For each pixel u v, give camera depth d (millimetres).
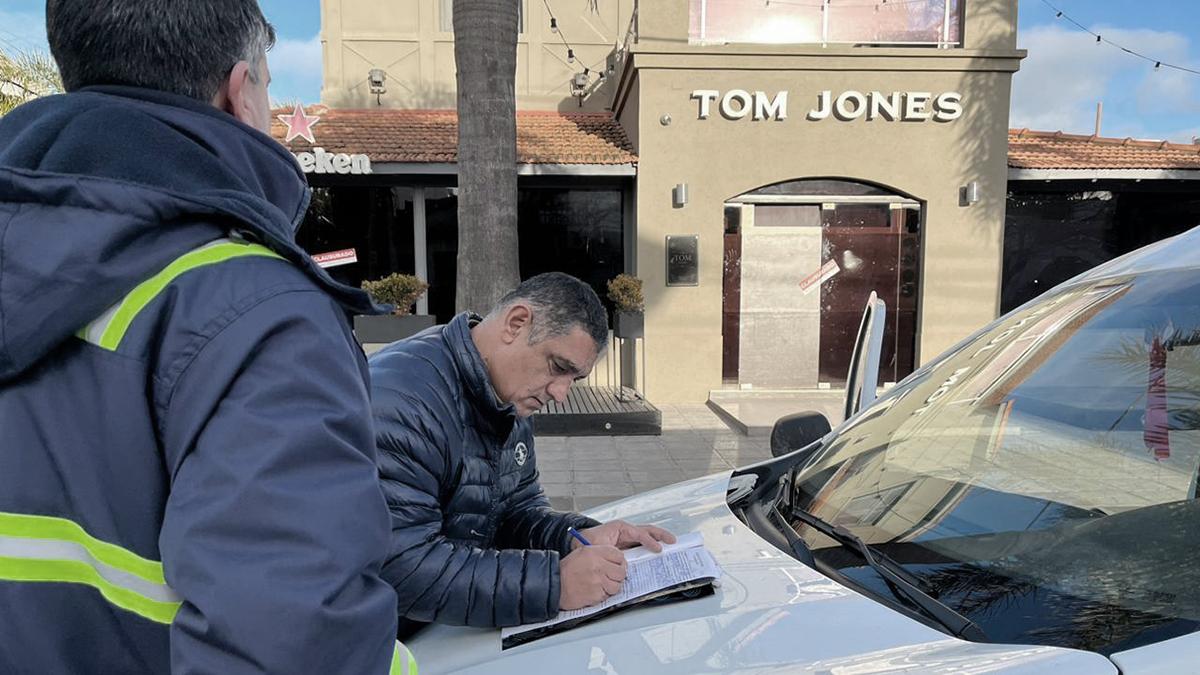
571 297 1656
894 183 9008
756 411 8242
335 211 9406
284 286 854
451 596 1439
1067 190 10086
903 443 1982
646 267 9031
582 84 10586
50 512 797
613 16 10867
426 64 10703
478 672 1339
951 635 1256
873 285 9398
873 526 1678
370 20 10594
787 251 9336
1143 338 1801
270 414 791
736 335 9438
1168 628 1153
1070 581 1337
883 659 1196
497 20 5699
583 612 1464
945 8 9203
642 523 1977
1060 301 2150
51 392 799
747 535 1751
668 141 8867
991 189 9023
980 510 1634
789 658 1231
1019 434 1861
